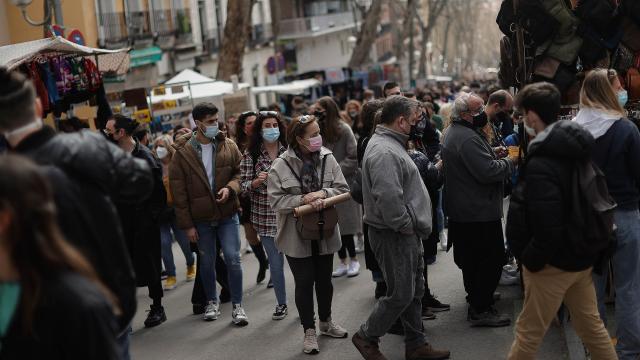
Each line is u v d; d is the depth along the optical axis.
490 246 9.38
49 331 3.58
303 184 9.05
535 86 6.50
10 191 3.45
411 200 7.93
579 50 9.49
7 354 3.64
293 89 36.25
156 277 9.02
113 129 9.63
